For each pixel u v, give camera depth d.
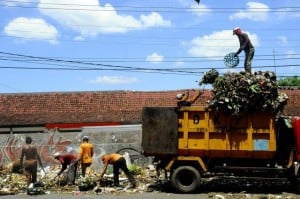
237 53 16.34
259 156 15.15
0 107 34.25
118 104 33.91
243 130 15.14
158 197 14.26
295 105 31.80
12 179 18.45
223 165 15.59
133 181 16.42
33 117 32.75
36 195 15.02
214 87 15.38
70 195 14.90
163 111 15.59
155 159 15.96
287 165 15.21
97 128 24.56
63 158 17.36
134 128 24.27
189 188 15.16
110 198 14.07
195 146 15.38
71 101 34.53
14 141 25.25
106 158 16.61
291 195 14.62
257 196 14.23
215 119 15.31
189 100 16.16
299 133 14.93
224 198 13.95
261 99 14.89
